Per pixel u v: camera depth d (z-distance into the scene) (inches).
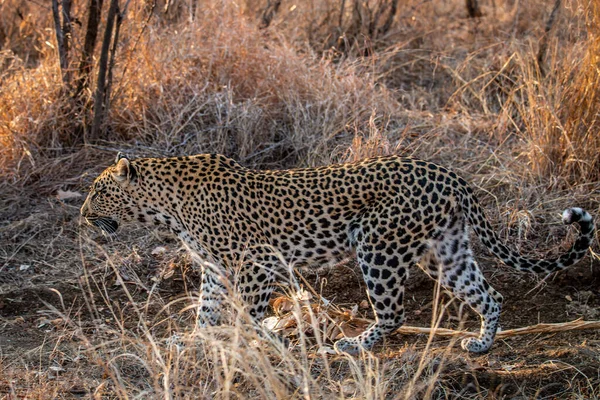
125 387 319.3
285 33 621.0
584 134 455.8
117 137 516.4
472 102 572.4
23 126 502.3
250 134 497.4
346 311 389.4
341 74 559.2
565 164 456.4
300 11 649.6
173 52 531.5
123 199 359.9
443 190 329.7
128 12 537.0
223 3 567.5
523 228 432.8
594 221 415.8
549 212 440.5
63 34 518.6
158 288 417.1
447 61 618.2
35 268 430.3
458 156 495.8
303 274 421.7
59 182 488.1
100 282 419.2
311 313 287.3
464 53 629.9
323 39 639.1
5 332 377.1
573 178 458.9
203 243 352.8
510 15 653.9
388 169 333.4
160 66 527.2
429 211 328.8
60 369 335.6
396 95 587.5
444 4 687.1
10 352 354.6
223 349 264.8
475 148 496.7
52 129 505.0
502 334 367.9
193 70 533.0
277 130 514.3
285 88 524.7
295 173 346.9
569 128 459.8
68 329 378.0
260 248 343.9
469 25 657.6
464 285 345.7
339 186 336.5
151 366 315.6
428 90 603.5
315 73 546.6
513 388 316.8
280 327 369.1
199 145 494.3
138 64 526.0
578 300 401.4
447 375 322.7
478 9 663.1
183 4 575.8
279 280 415.2
